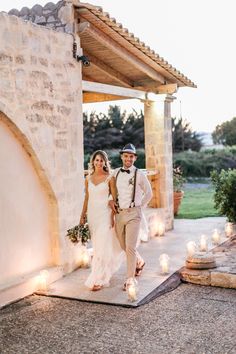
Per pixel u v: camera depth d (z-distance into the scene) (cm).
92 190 625
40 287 626
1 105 575
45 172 659
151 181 1038
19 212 630
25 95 620
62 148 699
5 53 584
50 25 741
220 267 673
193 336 472
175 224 1113
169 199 1045
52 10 737
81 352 443
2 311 561
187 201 1531
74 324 513
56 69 685
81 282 659
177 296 602
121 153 621
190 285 650
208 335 474
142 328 496
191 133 2498
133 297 571
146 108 1051
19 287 600
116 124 2394
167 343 457
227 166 2114
